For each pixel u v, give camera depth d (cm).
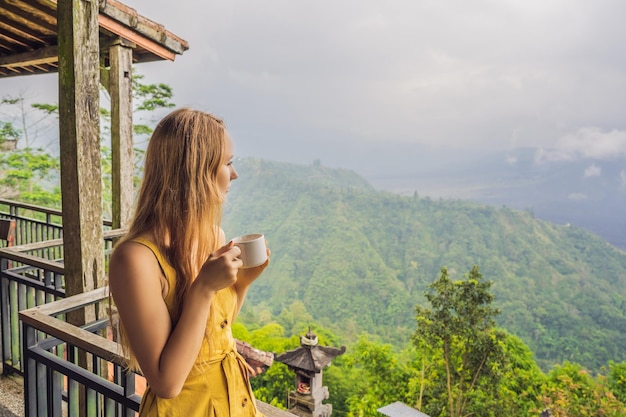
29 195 2175
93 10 257
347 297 9025
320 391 582
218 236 85
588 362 6359
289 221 12656
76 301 174
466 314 1766
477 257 10762
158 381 70
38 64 504
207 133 79
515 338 2250
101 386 133
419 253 11031
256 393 2125
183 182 77
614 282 9588
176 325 73
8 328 269
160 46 417
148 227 77
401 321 8294
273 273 10731
